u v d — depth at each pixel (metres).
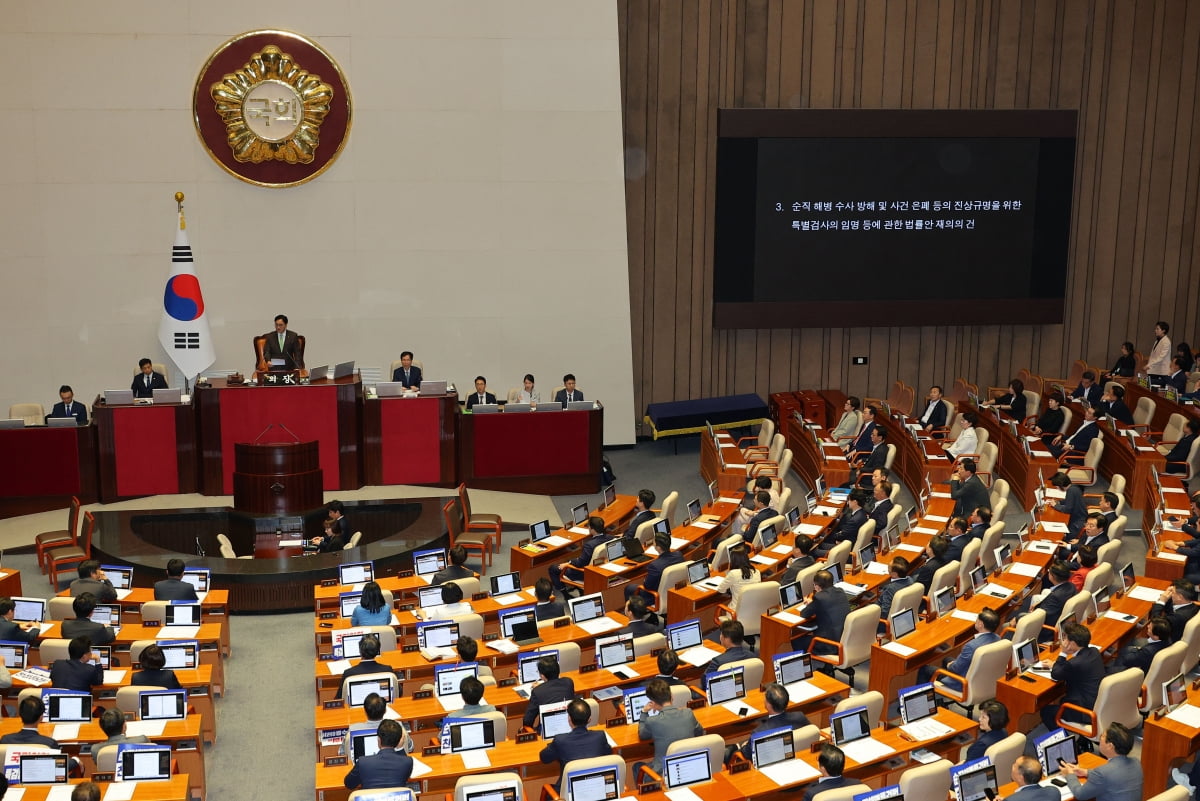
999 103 20.66
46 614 11.81
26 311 18.28
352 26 18.38
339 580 13.22
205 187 18.39
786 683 9.66
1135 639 11.62
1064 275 20.83
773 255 20.20
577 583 13.36
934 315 20.69
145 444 16.59
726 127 19.69
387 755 7.96
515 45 18.86
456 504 15.12
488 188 19.17
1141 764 9.04
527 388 17.97
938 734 8.77
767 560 13.09
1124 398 19.95
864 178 20.11
